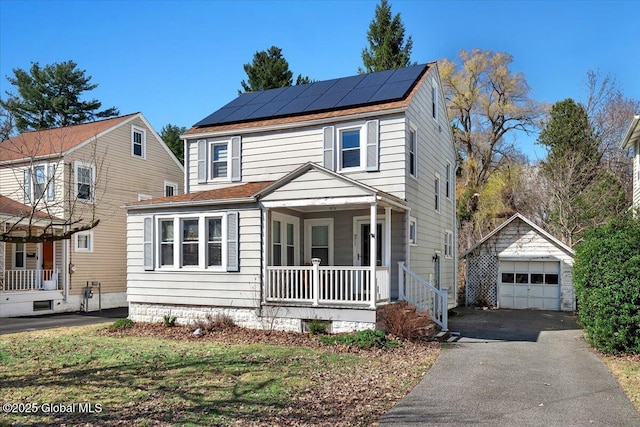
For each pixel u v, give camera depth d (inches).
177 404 271.9
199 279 571.8
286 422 243.9
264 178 646.5
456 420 250.7
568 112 1152.2
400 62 1146.0
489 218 1373.0
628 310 410.6
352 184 500.7
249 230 547.5
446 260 848.3
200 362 379.2
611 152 1242.0
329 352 425.4
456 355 425.1
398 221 584.7
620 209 1020.5
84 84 1434.5
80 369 360.5
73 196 758.5
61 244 877.8
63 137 931.3
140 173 1030.4
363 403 277.7
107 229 949.2
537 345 484.4
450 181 897.5
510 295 940.6
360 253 608.4
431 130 727.7
